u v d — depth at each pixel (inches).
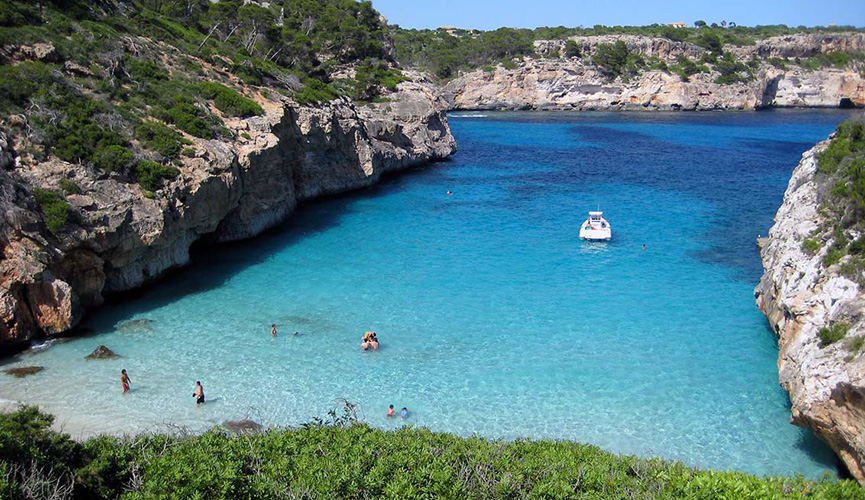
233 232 2011.6
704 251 1931.6
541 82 6850.4
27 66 1598.2
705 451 976.3
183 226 1670.8
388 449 815.1
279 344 1310.3
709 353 1283.2
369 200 2618.1
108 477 746.8
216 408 1067.3
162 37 2351.1
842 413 812.6
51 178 1393.9
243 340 1325.0
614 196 2687.0
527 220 2297.0
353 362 1241.4
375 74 3531.0
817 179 1368.1
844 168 1234.0
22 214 1264.8
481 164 3496.6
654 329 1389.0
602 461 820.0
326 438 858.8
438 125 3636.8
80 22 1985.7
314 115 2471.7
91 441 813.2
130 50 2046.0
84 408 1048.8
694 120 5728.3
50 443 737.0
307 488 711.1
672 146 4146.2
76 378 1147.9
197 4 3257.9
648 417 1064.8
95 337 1316.4
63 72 1723.7
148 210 1529.3
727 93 6668.3
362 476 738.8
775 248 1397.6
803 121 5565.9
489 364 1237.7
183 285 1630.2
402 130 3307.1
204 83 2110.0
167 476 717.3
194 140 1793.8
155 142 1678.2
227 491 698.2
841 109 6515.8
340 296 1569.9
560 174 3191.4
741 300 1550.2
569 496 711.1
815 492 658.8
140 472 758.5
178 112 1861.5
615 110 6786.4
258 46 3083.2
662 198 2647.6
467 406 1091.9
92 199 1421.0
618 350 1294.3
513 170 3309.5
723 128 5118.1
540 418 1058.1
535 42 7239.2
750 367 1227.9
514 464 791.7
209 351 1272.1
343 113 2733.8
